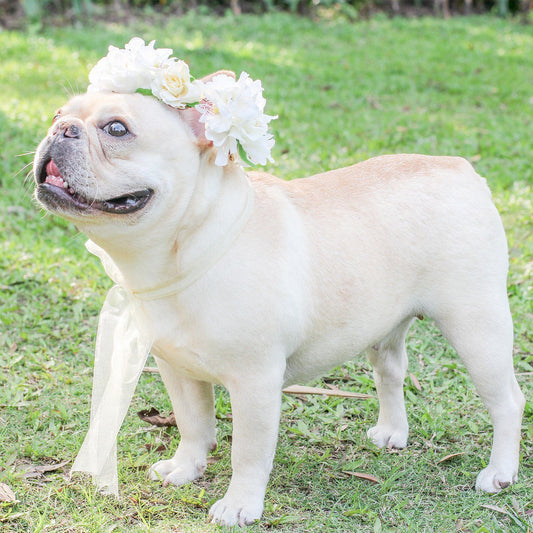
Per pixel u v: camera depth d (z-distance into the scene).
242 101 2.64
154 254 2.73
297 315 2.88
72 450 3.47
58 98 8.60
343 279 2.97
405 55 11.72
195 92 2.64
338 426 3.74
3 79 9.41
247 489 2.99
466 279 3.08
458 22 14.40
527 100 9.38
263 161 2.74
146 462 3.42
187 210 2.69
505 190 6.51
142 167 2.57
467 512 3.09
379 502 3.16
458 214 3.09
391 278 3.07
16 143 7.14
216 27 12.91
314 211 3.02
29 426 3.65
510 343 3.17
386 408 3.60
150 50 2.73
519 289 4.97
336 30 13.22
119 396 3.07
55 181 2.56
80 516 3.03
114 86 2.69
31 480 3.25
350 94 9.41
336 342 3.06
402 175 3.17
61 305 4.75
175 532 2.93
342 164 6.85
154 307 2.85
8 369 4.13
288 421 3.79
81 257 5.36
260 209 2.89
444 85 10.06
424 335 4.59
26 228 5.78
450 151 7.34
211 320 2.78
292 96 9.16
